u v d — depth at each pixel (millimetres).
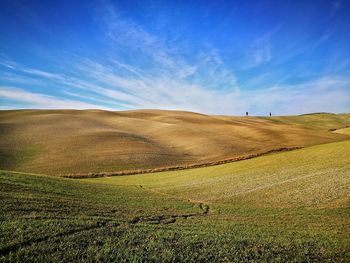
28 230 14594
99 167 52969
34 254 12438
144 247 14094
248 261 13398
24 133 75125
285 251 14719
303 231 18359
